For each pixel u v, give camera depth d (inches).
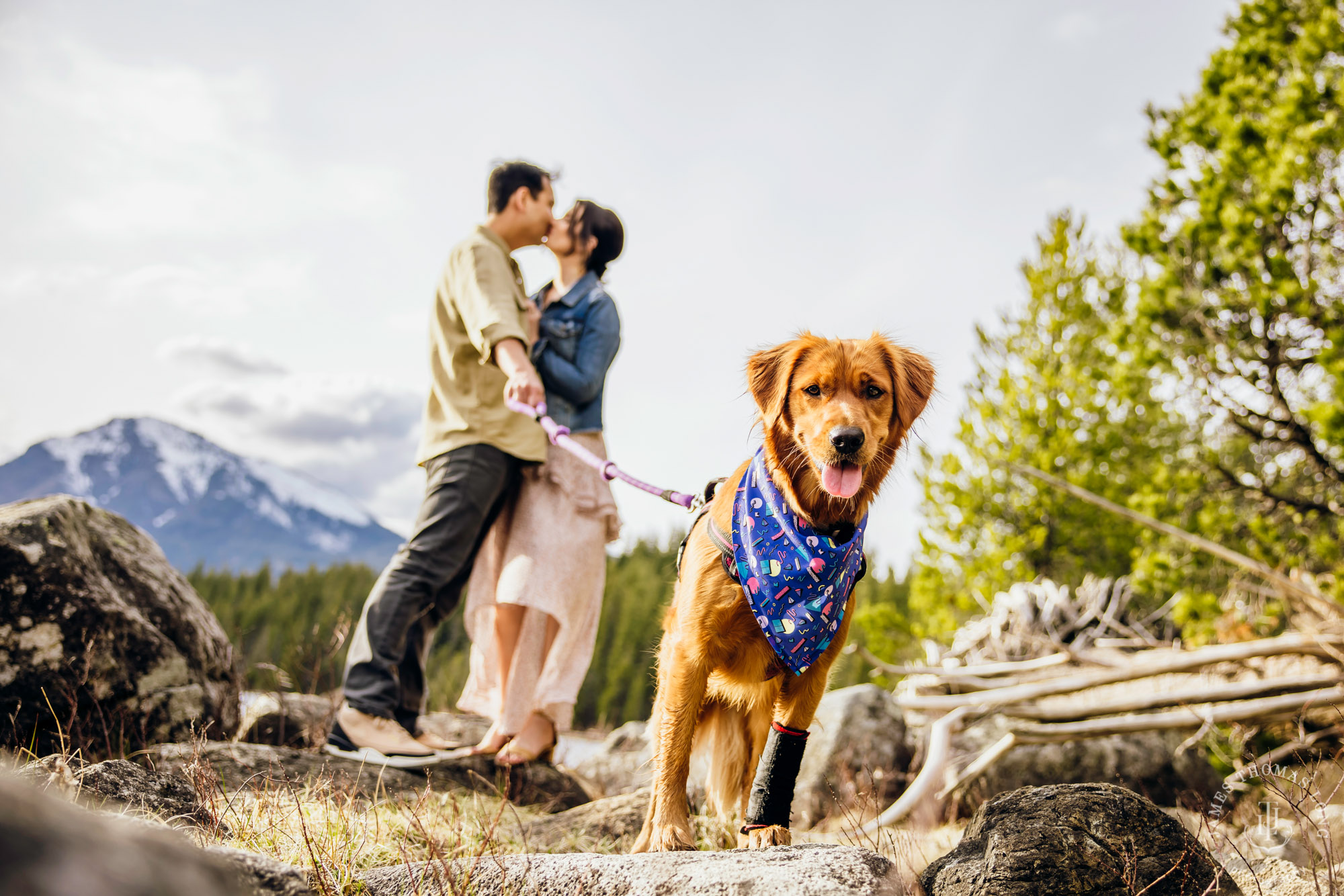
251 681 204.5
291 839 103.6
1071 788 99.3
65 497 172.6
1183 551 341.1
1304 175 303.3
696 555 112.3
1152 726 217.2
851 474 106.8
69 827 28.4
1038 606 332.8
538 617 172.6
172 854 31.7
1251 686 212.7
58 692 146.5
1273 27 346.3
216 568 1507.1
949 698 255.9
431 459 171.0
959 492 528.1
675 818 102.3
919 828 186.5
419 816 121.3
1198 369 343.3
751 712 128.3
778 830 106.3
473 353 173.3
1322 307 307.6
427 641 174.1
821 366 113.5
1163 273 345.4
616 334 183.5
